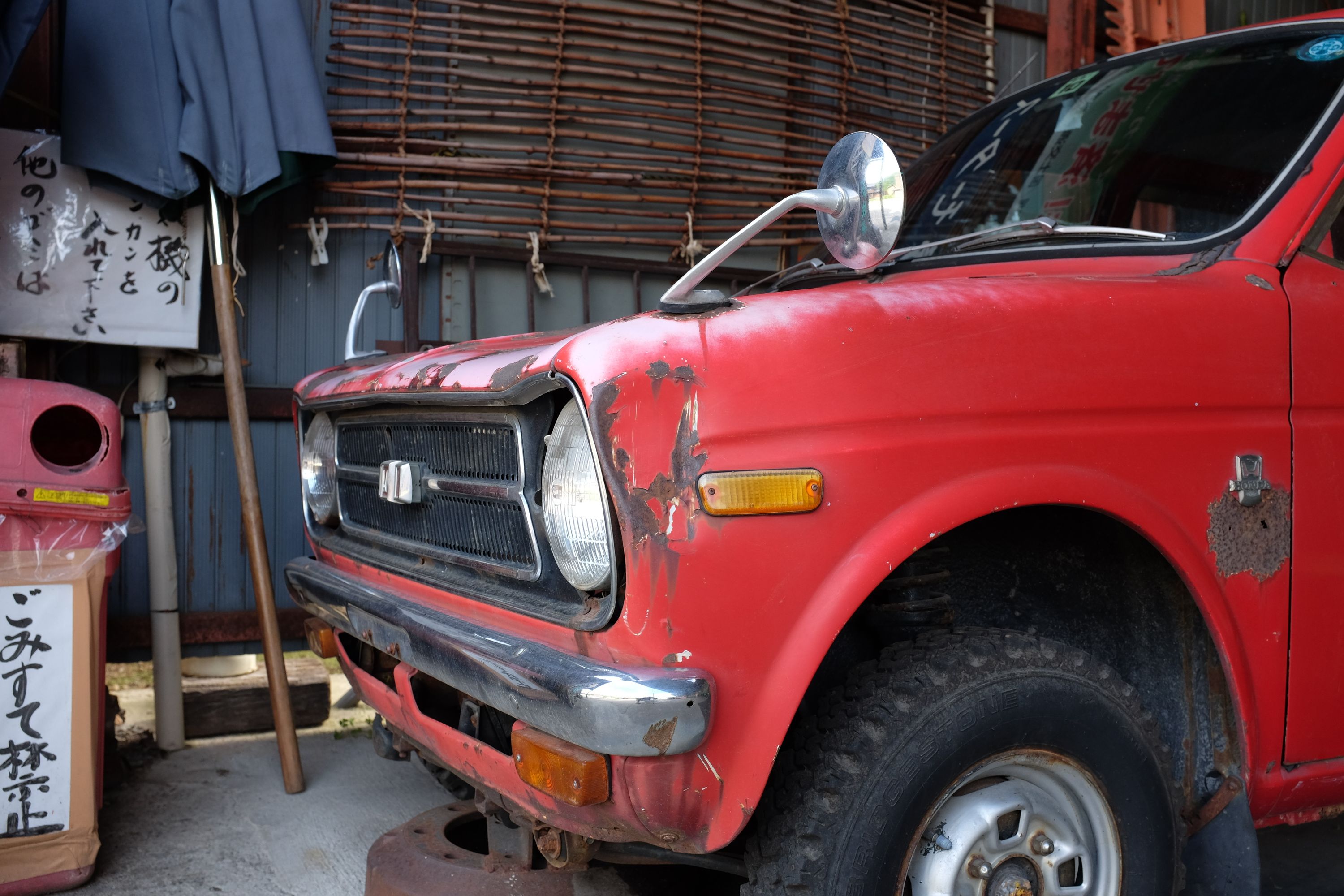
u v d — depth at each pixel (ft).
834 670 5.72
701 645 4.25
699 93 13.14
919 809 4.81
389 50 11.74
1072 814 5.40
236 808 9.12
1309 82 6.72
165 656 10.63
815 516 4.43
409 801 9.28
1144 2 15.70
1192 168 6.82
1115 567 5.85
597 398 4.21
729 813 4.38
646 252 13.23
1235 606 5.45
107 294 10.19
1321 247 6.16
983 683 4.98
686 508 4.23
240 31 9.88
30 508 7.35
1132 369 5.17
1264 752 5.65
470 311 12.25
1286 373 5.64
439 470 5.80
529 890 6.56
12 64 8.32
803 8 13.71
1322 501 5.75
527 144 12.51
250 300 11.50
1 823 7.30
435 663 5.19
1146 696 5.91
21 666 7.34
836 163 4.83
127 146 9.64
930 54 14.98
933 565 5.27
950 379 4.73
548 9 12.40
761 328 4.49
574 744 4.38
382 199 11.96
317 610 7.14
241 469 9.87
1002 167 8.20
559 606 4.72
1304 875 8.02
